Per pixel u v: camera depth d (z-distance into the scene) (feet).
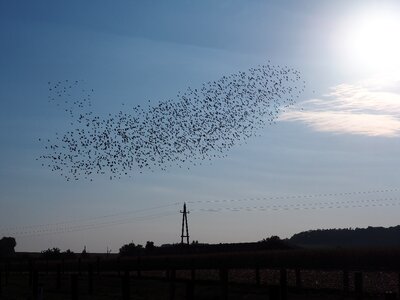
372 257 190.39
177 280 133.08
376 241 405.39
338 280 138.00
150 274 182.80
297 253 202.28
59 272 124.47
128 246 353.92
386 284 126.82
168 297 101.81
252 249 279.28
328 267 192.44
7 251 450.71
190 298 68.49
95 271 214.90
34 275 103.55
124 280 79.77
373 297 98.68
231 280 147.02
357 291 77.46
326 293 106.11
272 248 273.95
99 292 115.75
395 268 176.76
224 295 78.64
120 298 100.99
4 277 180.65
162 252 301.63
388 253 189.06
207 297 100.73
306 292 108.58
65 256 363.56
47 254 363.97
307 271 174.81
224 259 206.69
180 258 222.89
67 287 131.64
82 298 101.76
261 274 169.89
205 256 225.76
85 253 365.81
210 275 170.60
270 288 59.31
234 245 286.05
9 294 113.50
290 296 101.09
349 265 192.75
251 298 99.71
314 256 198.39
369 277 144.15
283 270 78.28
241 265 203.10
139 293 111.55
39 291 80.38
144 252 321.73
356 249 192.95
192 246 299.58
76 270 230.27
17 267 252.01
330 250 197.26
